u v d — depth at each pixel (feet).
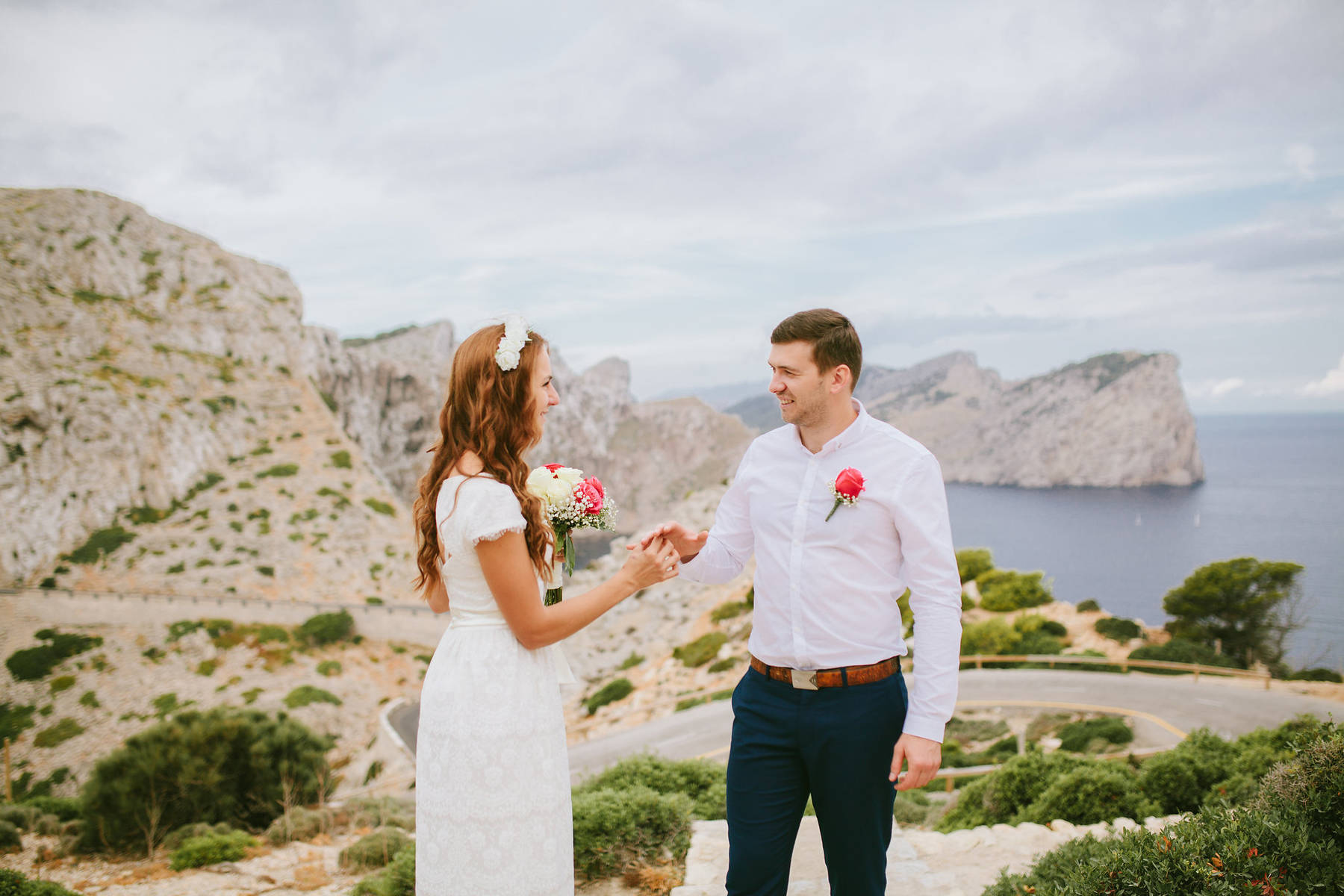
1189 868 9.51
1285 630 112.88
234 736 43.80
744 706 8.68
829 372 7.98
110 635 190.08
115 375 286.66
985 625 106.32
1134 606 404.77
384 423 441.68
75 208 343.46
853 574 7.97
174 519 254.27
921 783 7.45
